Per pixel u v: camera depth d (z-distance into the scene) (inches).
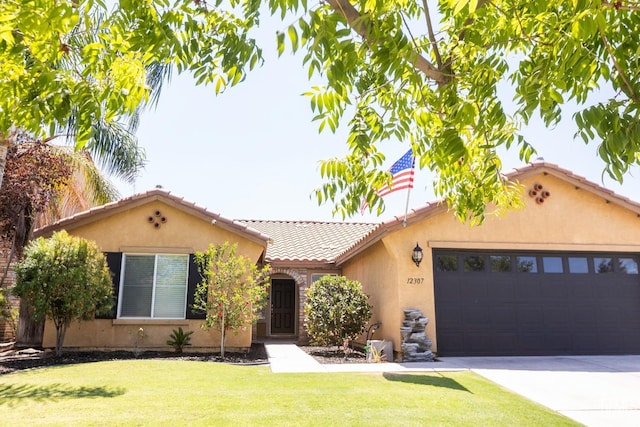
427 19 163.6
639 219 584.4
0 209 562.3
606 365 458.9
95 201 733.9
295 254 786.8
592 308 554.3
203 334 542.0
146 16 152.8
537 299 545.3
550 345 534.3
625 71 137.3
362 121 204.5
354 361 485.4
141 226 560.4
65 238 474.3
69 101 152.0
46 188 598.9
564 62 126.0
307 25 117.2
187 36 164.2
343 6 136.3
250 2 130.7
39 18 126.0
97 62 166.6
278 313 850.1
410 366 444.8
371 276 625.6
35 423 235.3
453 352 514.9
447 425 247.9
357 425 243.0
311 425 241.1
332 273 782.5
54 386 321.7
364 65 192.2
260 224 983.0
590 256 571.5
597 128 120.3
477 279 539.5
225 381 347.9
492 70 163.5
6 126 167.5
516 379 384.5
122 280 544.7
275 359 492.1
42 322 549.0
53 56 154.6
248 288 526.6
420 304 514.3
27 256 467.5
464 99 167.2
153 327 538.9
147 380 343.3
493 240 543.5
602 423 267.9
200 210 560.1
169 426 234.4
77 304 460.1
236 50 147.1
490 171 194.2
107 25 159.9
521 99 138.9
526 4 161.2
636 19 145.3
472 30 183.3
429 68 161.3
